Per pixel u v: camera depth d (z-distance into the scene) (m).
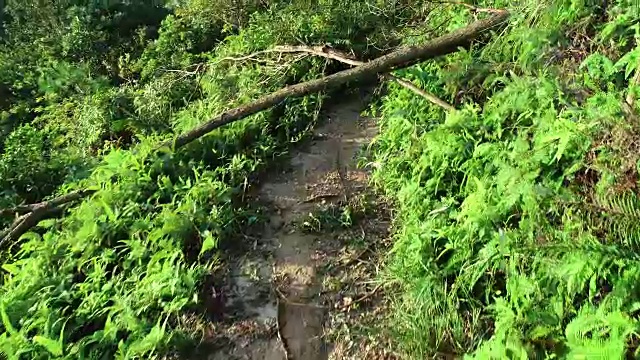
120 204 5.29
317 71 7.67
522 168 3.68
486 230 3.67
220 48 9.58
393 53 5.99
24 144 8.48
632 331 2.46
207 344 3.99
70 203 5.70
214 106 7.35
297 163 6.19
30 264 4.75
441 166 4.51
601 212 3.04
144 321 4.03
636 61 3.57
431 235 4.03
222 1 11.09
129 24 14.00
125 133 8.22
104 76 11.54
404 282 4.00
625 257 2.73
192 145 6.17
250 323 4.13
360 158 5.98
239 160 5.89
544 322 2.96
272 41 8.29
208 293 4.40
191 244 4.86
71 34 12.72
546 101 4.07
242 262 4.74
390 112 6.20
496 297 3.52
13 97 11.84
